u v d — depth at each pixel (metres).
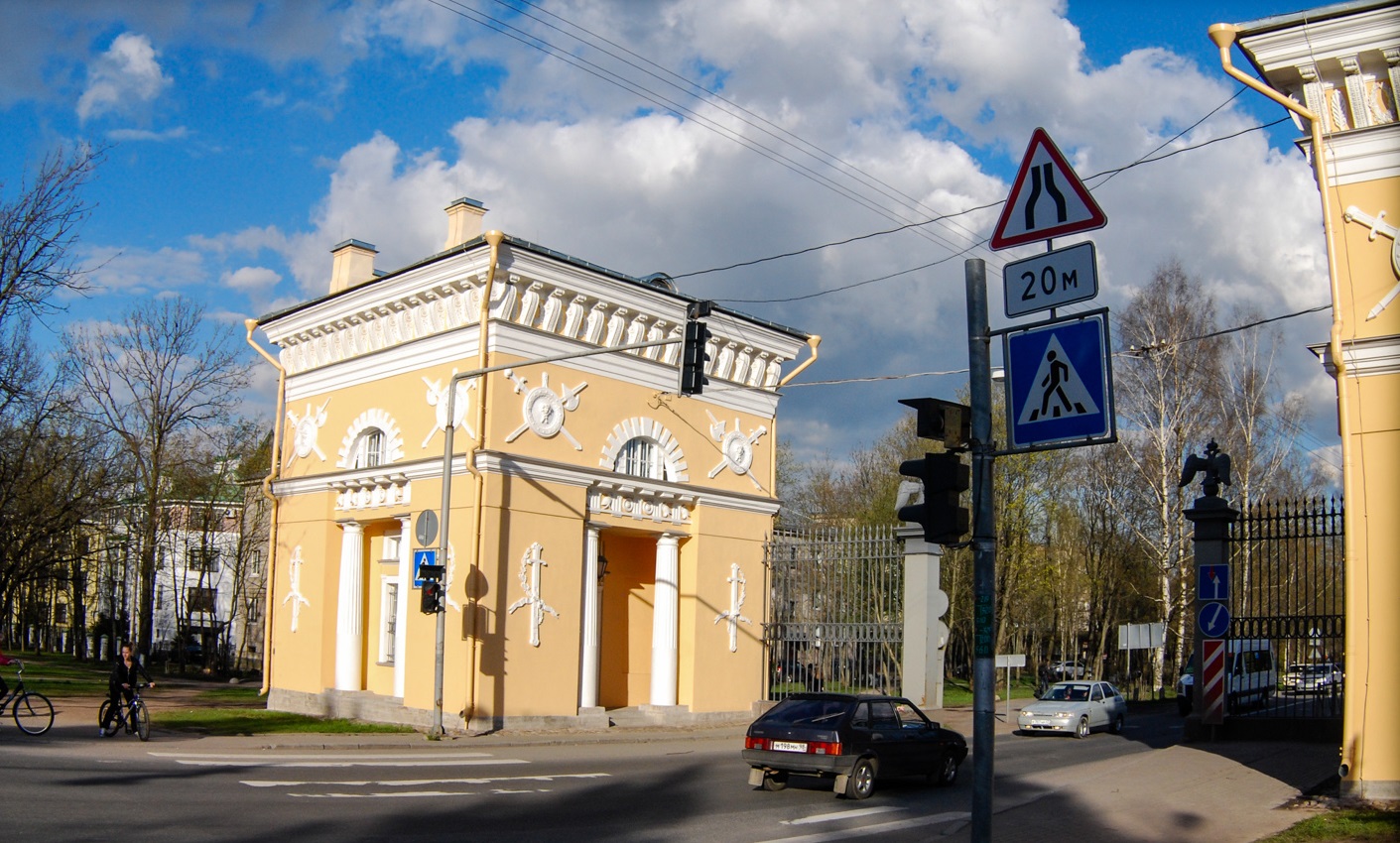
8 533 33.66
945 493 8.32
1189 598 42.50
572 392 24.56
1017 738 26.62
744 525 28.48
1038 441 8.10
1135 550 46.34
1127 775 16.64
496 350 23.14
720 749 21.77
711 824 12.77
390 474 24.95
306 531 28.03
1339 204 13.59
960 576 46.50
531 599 23.31
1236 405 38.94
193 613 67.69
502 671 22.64
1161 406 37.88
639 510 26.12
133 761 16.48
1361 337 13.29
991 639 8.00
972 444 8.37
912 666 24.88
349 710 25.45
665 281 27.23
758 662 28.38
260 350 29.80
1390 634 12.87
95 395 40.59
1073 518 48.88
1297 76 13.87
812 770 15.17
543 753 20.08
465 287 23.59
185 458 46.97
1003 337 8.42
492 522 22.72
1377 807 12.50
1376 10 13.10
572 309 24.50
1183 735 27.38
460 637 22.38
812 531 28.44
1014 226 8.50
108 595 57.41
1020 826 12.67
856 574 27.02
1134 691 45.59
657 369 26.50
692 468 27.17
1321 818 12.20
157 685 40.22
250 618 61.31
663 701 26.45
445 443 22.45
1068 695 28.41
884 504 50.19
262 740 20.28
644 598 28.02
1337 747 19.59
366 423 26.33
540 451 23.80
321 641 26.89
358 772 16.31
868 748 15.44
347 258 29.73
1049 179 8.34
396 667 24.64
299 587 27.94
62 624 69.69
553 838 11.47
